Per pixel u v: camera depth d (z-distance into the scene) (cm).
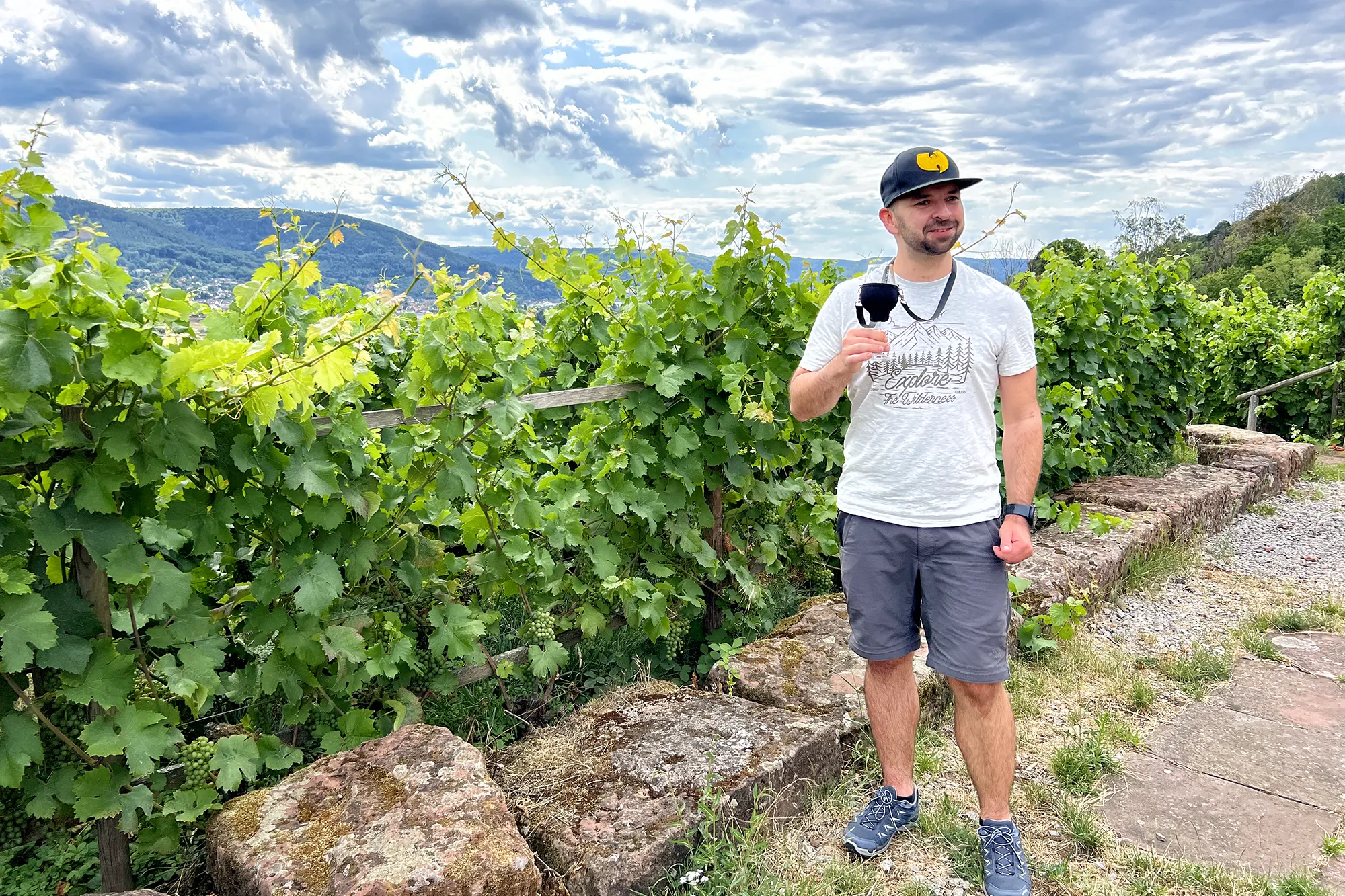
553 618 344
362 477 279
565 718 306
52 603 214
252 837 218
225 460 238
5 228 196
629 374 373
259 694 272
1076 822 272
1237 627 455
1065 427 662
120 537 216
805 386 241
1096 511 576
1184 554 565
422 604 316
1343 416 1222
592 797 254
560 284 390
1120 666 395
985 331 226
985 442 233
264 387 225
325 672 281
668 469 382
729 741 281
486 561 334
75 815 235
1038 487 625
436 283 293
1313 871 253
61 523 209
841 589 477
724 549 422
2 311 189
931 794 292
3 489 205
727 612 412
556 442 480
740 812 254
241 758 250
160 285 221
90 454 215
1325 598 499
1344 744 331
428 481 304
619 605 379
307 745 293
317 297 343
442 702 321
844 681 333
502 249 364
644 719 299
